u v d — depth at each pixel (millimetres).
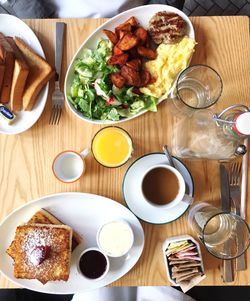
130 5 692
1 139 540
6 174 535
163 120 545
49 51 552
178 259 504
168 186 521
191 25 539
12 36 549
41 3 692
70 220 534
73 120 543
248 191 538
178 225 535
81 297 686
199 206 521
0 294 650
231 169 541
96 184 538
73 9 693
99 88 519
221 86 503
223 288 696
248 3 814
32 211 530
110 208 529
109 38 532
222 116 481
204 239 494
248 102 550
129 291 693
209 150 497
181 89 536
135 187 528
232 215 488
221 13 817
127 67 520
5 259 524
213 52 557
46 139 542
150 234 532
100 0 676
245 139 525
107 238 503
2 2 711
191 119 514
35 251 492
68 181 519
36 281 519
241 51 558
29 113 540
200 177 542
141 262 529
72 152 522
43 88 536
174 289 683
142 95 539
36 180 536
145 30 538
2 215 533
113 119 529
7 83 526
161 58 539
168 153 519
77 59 535
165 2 698
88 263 510
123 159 530
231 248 511
